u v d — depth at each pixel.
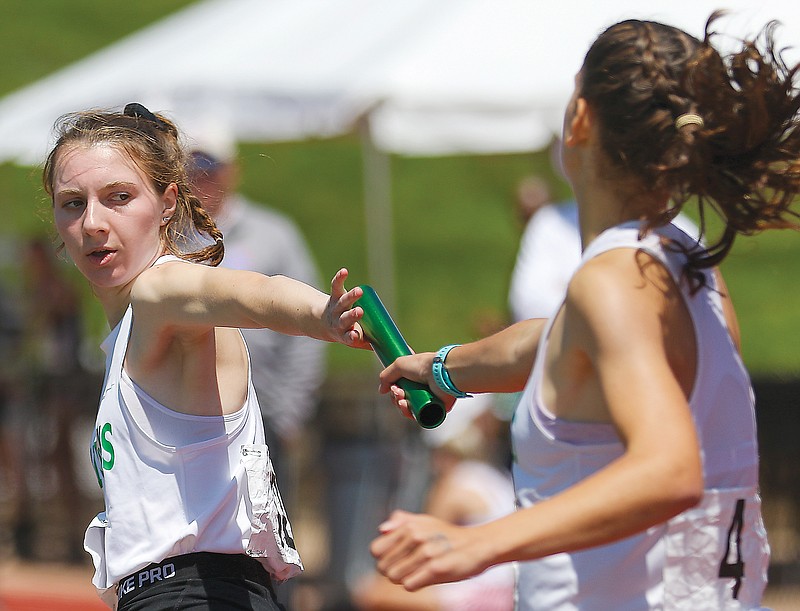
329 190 58.78
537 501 8.06
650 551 7.74
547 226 22.50
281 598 19.16
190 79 25.39
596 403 7.76
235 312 8.96
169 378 9.55
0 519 31.25
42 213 11.29
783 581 23.50
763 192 8.11
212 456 9.54
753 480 8.05
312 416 26.19
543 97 23.55
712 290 8.05
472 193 60.47
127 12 68.31
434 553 6.75
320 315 8.53
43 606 25.38
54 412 31.05
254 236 20.17
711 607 7.77
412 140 28.47
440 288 51.78
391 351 9.20
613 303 7.43
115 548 9.50
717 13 8.33
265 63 25.61
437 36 24.78
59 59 62.22
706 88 7.91
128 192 9.73
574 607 7.88
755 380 24.09
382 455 25.62
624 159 8.08
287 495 20.47
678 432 6.84
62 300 31.38
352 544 25.06
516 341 9.44
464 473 21.03
